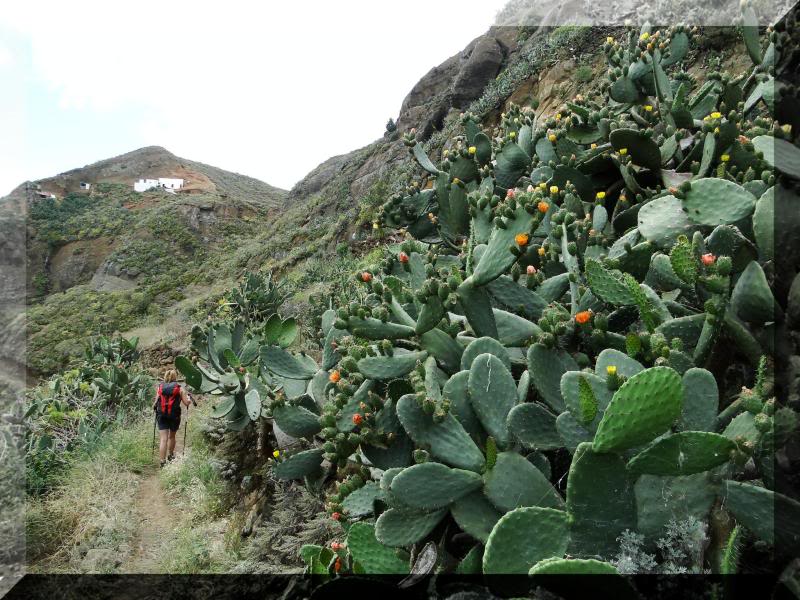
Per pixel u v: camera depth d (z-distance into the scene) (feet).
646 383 4.34
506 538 4.55
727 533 4.36
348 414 7.96
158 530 16.47
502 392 6.19
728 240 6.34
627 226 9.36
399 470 6.18
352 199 85.46
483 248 8.51
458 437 5.85
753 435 4.63
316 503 11.91
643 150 9.84
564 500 5.85
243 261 107.86
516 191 9.08
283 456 10.85
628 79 12.92
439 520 5.90
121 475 20.11
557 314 6.40
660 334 5.87
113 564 13.97
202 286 115.96
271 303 36.04
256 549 12.44
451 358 7.48
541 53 44.93
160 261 166.30
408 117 87.56
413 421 5.90
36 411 23.08
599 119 11.86
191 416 26.68
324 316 13.19
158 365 48.42
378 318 7.68
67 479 18.60
